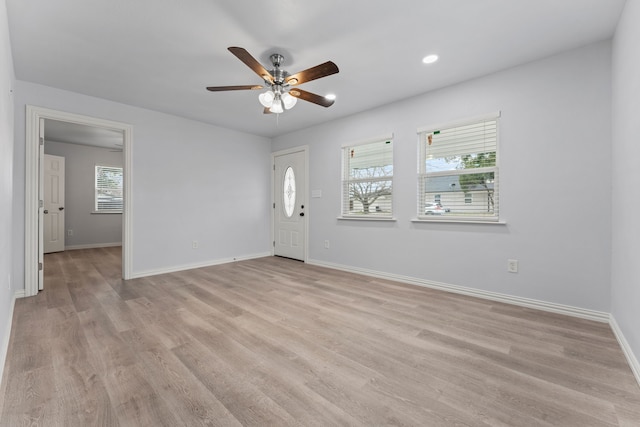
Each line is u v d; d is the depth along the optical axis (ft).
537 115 8.72
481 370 5.55
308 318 8.09
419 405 4.59
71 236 20.70
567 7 6.42
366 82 10.22
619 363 5.77
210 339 6.81
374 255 12.96
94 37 7.57
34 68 9.15
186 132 14.28
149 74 9.62
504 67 9.15
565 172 8.29
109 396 4.76
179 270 13.99
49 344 6.49
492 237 9.63
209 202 15.24
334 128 14.55
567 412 4.41
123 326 7.49
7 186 6.69
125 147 12.34
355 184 13.93
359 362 5.84
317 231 15.49
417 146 11.44
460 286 10.36
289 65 8.98
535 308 8.80
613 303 7.41
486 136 9.87
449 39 7.67
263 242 17.89
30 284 9.98
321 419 4.28
